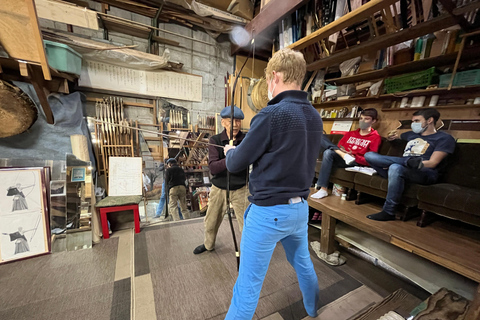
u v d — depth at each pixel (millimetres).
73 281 1423
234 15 2504
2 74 1671
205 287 1406
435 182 1511
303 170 820
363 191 1747
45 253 1718
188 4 2221
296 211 838
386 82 2129
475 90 1636
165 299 1295
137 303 1257
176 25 2576
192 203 2771
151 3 2250
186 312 1209
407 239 1221
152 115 2525
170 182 2562
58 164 1836
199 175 2822
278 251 1884
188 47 2686
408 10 1585
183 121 2705
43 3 1772
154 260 1689
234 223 2426
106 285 1396
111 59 2111
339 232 1896
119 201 2076
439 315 943
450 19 1347
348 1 1595
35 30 1189
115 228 2248
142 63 2223
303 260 1013
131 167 2244
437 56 1726
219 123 2994
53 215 1783
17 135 1758
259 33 2359
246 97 2971
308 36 1817
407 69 2031
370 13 1382
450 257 1042
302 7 2010
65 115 1919
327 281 1499
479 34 1537
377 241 1709
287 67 833
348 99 2469
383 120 2258
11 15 1102
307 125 816
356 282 1495
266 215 818
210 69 2881
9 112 1577
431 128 1604
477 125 1636
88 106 2189
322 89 2826
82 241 1840
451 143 1457
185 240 2031
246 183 1564
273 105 792
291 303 1301
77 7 1877
